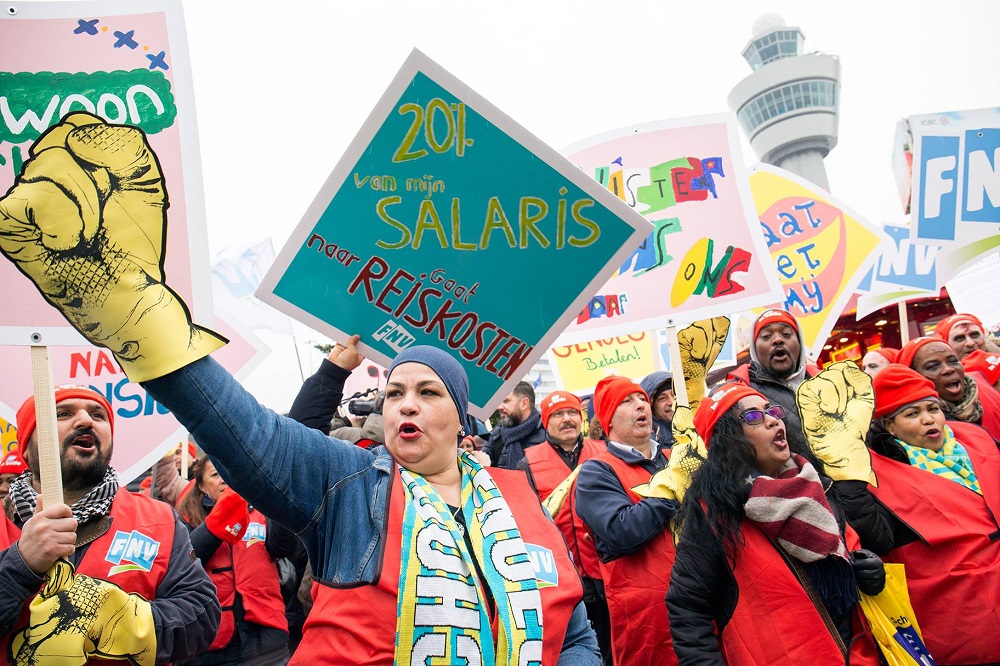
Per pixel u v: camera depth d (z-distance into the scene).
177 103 2.46
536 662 1.55
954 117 5.02
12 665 2.04
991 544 2.92
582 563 3.79
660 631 3.03
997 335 8.28
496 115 2.47
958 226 4.93
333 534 1.67
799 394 3.19
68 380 3.23
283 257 2.42
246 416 1.57
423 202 2.48
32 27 2.43
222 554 4.23
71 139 1.55
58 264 1.49
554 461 4.78
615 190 4.05
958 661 2.86
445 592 1.54
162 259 1.56
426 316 2.50
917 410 3.22
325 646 1.57
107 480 2.57
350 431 4.66
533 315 2.54
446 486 1.83
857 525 2.95
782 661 2.33
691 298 3.86
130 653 2.14
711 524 2.48
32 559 1.96
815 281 5.69
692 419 3.23
